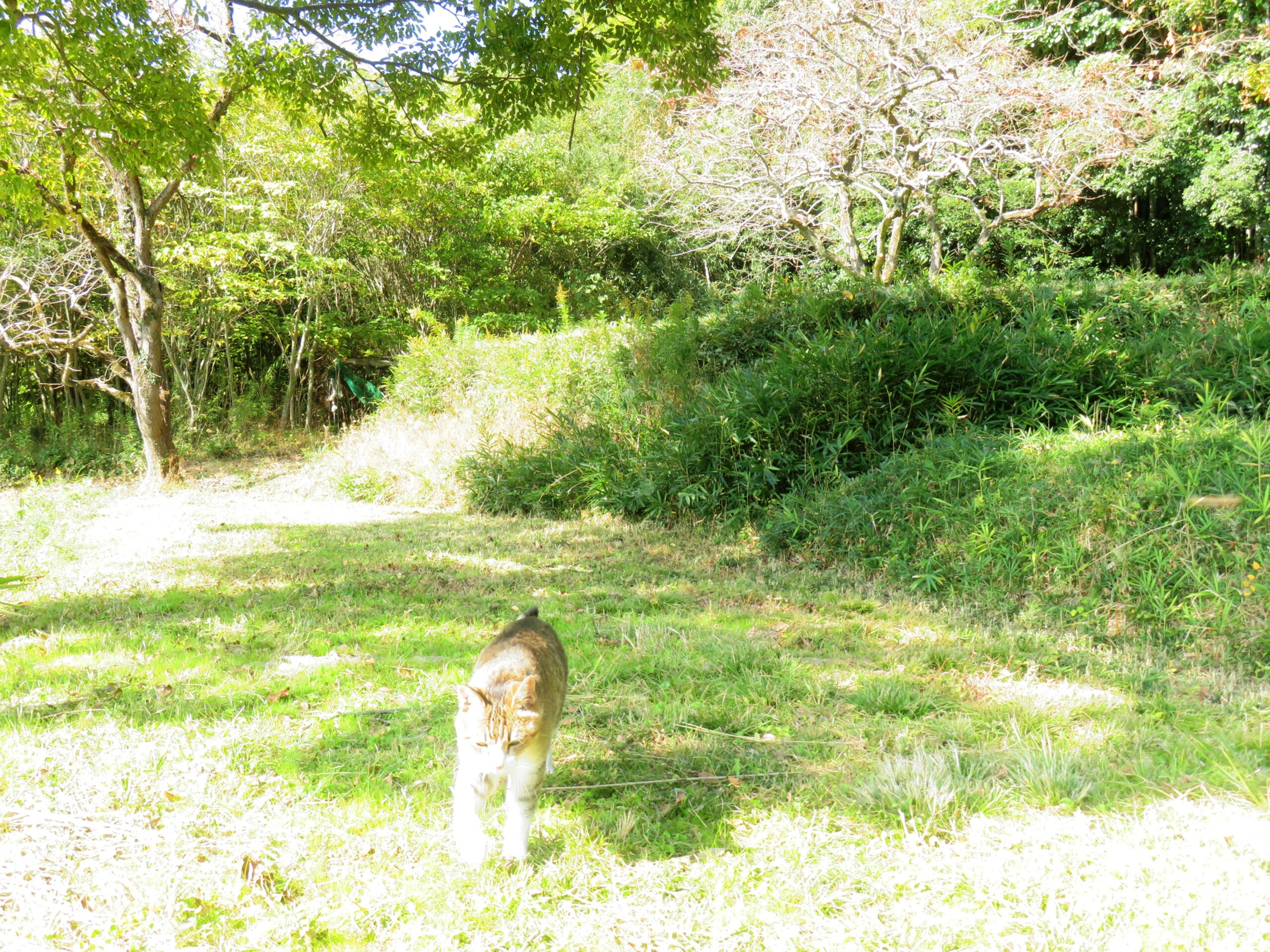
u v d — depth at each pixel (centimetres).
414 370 1537
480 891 285
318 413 2266
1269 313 860
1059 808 335
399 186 1526
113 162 999
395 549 858
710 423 933
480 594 686
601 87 1009
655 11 912
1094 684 479
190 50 1181
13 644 540
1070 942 258
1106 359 856
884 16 1234
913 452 823
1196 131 1581
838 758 388
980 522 681
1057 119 1297
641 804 348
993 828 321
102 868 284
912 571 688
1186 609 537
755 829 327
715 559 793
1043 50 1736
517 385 1292
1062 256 1745
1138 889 279
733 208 1477
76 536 877
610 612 638
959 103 1248
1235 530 570
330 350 2208
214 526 989
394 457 1295
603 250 2339
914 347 898
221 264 1716
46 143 1223
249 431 2000
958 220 1739
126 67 876
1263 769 360
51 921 258
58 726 399
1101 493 645
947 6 1420
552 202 2116
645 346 1162
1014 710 430
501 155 2166
